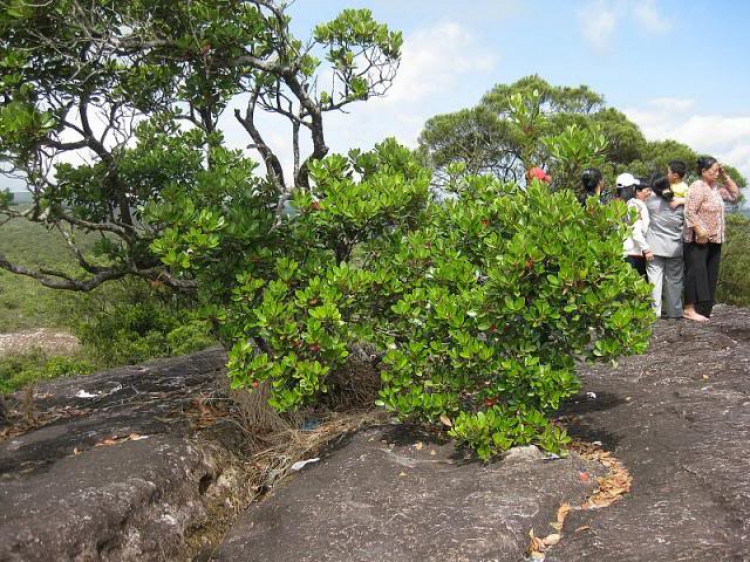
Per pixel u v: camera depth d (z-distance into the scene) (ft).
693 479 11.10
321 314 13.51
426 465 13.16
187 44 16.47
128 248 17.88
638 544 9.32
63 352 102.99
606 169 68.39
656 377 18.25
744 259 75.56
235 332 14.76
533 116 15.21
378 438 14.51
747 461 11.30
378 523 10.77
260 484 14.23
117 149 17.84
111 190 18.51
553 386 12.87
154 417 16.11
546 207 13.23
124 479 11.55
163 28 17.21
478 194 16.10
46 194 16.47
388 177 15.28
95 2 16.53
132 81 18.56
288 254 15.72
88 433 14.76
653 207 24.95
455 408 13.62
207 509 12.57
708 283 25.30
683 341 22.03
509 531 10.09
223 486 13.47
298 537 10.79
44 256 71.41
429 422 14.84
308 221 15.57
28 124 13.48
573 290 12.48
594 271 12.35
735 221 78.02
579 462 12.42
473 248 14.71
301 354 14.14
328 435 15.49
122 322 52.08
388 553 9.95
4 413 17.48
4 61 15.05
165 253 14.07
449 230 15.70
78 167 18.35
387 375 13.44
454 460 13.38
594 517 10.36
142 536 10.89
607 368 19.65
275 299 14.28
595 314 12.45
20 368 77.10
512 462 12.50
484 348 12.69
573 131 13.70
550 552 9.71
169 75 18.35
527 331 12.92
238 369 13.73
